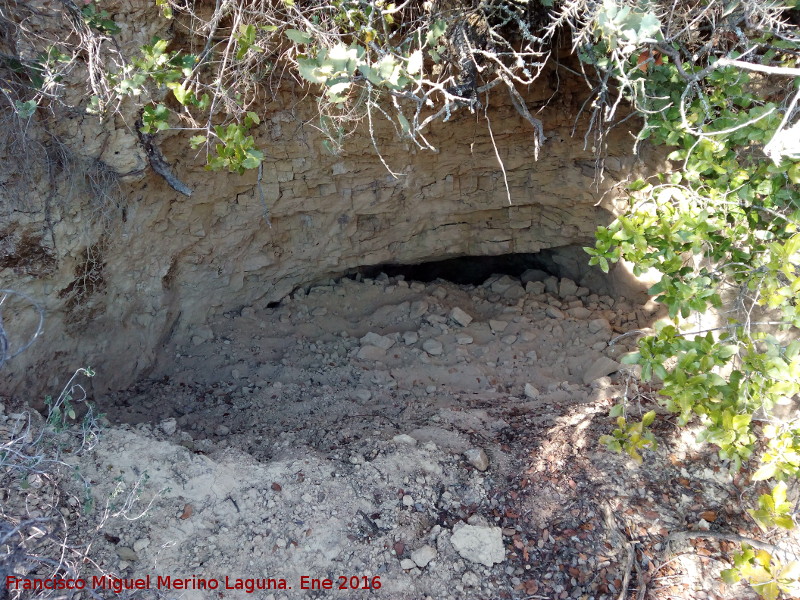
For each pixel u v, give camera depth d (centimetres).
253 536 321
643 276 550
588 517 359
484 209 538
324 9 313
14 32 288
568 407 452
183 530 312
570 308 580
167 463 328
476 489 370
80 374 402
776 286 262
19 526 245
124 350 434
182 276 467
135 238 399
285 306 555
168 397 450
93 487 308
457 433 415
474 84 321
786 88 315
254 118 299
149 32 319
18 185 316
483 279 669
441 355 532
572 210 533
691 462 384
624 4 259
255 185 447
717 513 361
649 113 300
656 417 414
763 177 293
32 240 333
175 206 414
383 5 312
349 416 441
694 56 295
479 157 494
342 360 514
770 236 291
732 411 260
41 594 262
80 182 341
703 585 331
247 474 341
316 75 236
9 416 321
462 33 313
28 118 305
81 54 305
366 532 336
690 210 299
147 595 289
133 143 342
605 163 489
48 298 359
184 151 387
